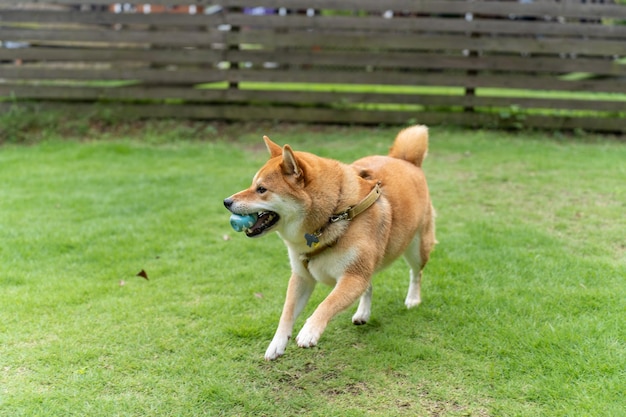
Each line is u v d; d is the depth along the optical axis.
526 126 8.77
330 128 8.84
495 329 3.30
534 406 2.62
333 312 2.84
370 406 2.66
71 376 2.88
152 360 3.05
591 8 8.37
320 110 8.88
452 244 4.66
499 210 5.54
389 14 13.29
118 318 3.48
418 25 8.52
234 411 2.65
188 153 7.70
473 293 3.79
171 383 2.85
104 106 8.86
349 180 3.04
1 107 8.77
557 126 8.70
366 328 3.44
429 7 8.46
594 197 5.83
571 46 8.47
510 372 2.88
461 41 8.54
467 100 8.72
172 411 2.64
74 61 8.66
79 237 4.77
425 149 3.76
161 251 4.58
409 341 3.24
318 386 2.84
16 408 2.61
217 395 2.75
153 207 5.59
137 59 8.65
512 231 4.89
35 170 6.88
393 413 2.60
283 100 8.80
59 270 4.19
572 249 4.52
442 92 10.99
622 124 8.59
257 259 4.46
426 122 8.85
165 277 4.10
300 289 3.17
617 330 3.19
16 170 6.87
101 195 5.95
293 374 2.95
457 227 5.09
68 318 3.47
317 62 8.63
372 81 8.65
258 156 7.54
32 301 3.65
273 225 2.96
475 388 2.77
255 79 8.69
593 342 3.08
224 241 4.80
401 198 3.31
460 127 8.83
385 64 8.62
